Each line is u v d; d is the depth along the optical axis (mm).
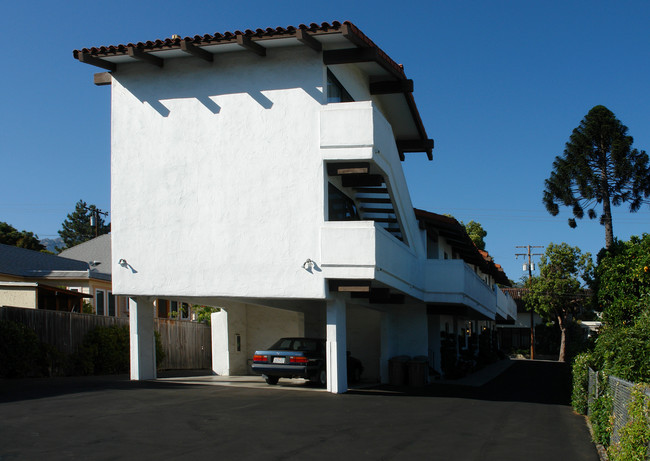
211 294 16406
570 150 34188
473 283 23906
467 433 10711
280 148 16203
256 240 16203
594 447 9844
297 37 15172
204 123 16812
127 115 17359
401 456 8617
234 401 13461
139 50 16391
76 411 11180
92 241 43188
